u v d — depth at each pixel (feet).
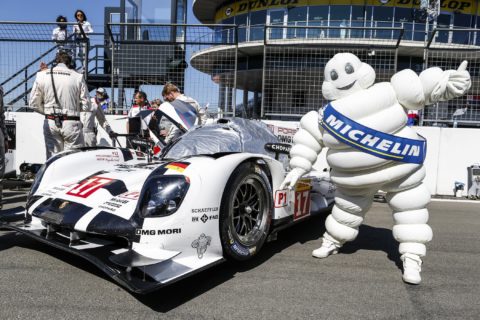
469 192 19.33
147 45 21.88
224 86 21.72
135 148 12.72
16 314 5.91
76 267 7.86
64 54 13.73
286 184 8.68
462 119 21.34
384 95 7.65
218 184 7.23
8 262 8.04
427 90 7.44
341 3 49.55
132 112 19.70
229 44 21.27
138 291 5.70
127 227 6.61
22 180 18.45
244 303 6.61
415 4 48.44
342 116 7.72
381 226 12.84
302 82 21.43
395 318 6.27
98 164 9.86
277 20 52.95
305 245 10.32
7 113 21.26
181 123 12.32
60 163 9.11
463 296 7.20
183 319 5.95
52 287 6.91
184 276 6.38
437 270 8.60
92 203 7.48
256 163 8.29
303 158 8.71
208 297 6.79
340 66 7.80
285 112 21.75
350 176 8.11
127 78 22.25
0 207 12.48
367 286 7.56
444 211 15.81
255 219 8.50
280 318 6.13
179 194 6.75
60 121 13.47
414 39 45.91
